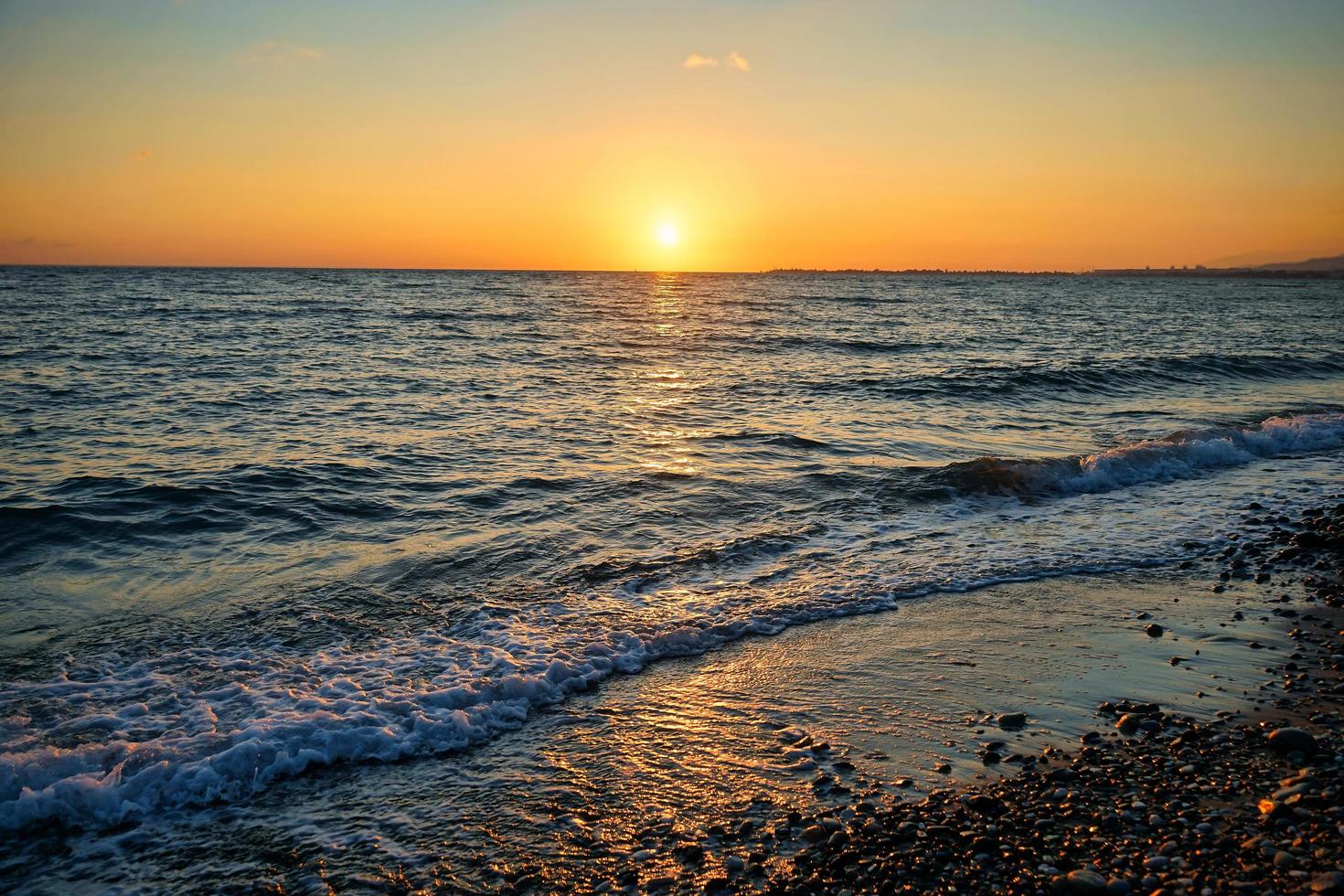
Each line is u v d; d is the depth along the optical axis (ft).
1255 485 41.91
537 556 30.12
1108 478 42.32
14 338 96.63
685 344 111.65
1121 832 14.32
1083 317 190.29
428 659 21.76
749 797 15.94
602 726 18.88
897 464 44.98
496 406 61.93
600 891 13.35
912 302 267.39
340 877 13.83
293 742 17.57
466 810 15.70
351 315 150.51
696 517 35.22
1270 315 203.31
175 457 43.57
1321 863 13.01
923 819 14.96
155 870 14.06
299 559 29.76
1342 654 21.99
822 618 25.16
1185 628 24.03
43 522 32.78
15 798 15.71
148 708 19.03
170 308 155.63
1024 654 22.44
